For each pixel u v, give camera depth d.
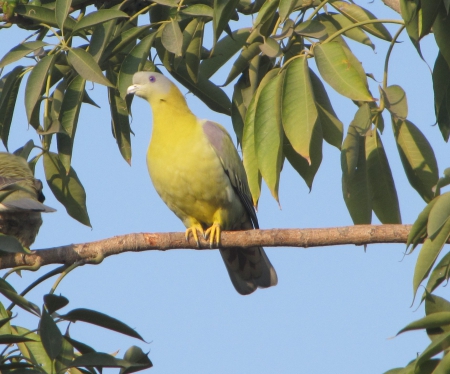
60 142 9.20
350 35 9.89
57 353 6.54
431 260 6.78
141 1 10.17
